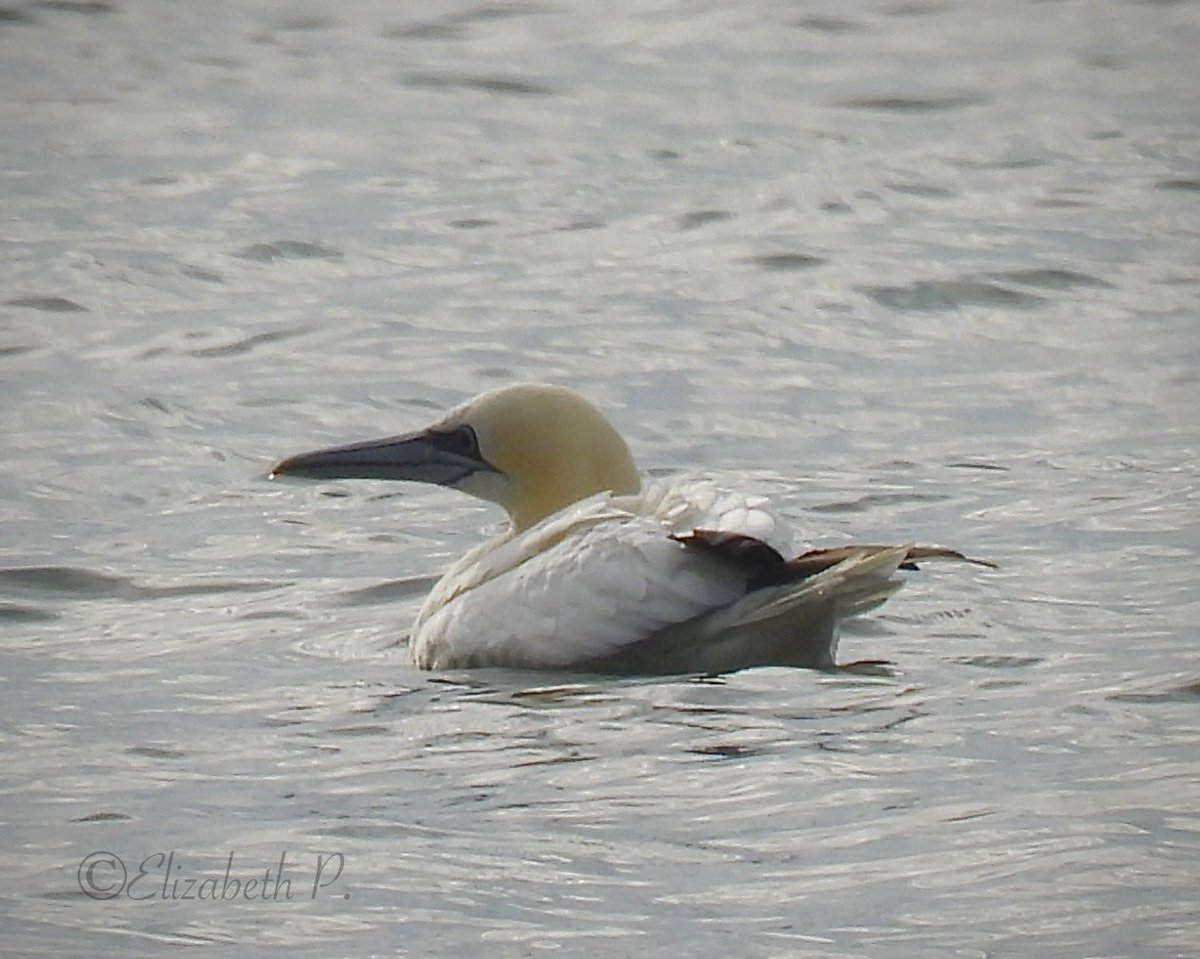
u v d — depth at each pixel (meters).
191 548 16.80
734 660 13.00
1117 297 24.33
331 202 28.94
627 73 36.72
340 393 21.33
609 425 14.92
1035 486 18.05
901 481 18.30
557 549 13.39
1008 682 13.17
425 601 14.57
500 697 12.88
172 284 25.34
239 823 11.29
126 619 15.16
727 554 12.91
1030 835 10.87
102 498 18.16
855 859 10.66
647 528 13.23
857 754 11.90
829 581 12.57
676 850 10.80
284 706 13.09
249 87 35.88
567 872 10.59
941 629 14.36
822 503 17.75
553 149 31.72
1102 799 11.30
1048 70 36.56
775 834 10.96
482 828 11.11
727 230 27.30
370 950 9.88
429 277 25.59
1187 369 21.61
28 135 32.81
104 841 11.12
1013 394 20.97
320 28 40.53
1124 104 34.00
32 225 27.89
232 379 21.83
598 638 13.08
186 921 10.21
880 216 27.80
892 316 23.81
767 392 21.17
